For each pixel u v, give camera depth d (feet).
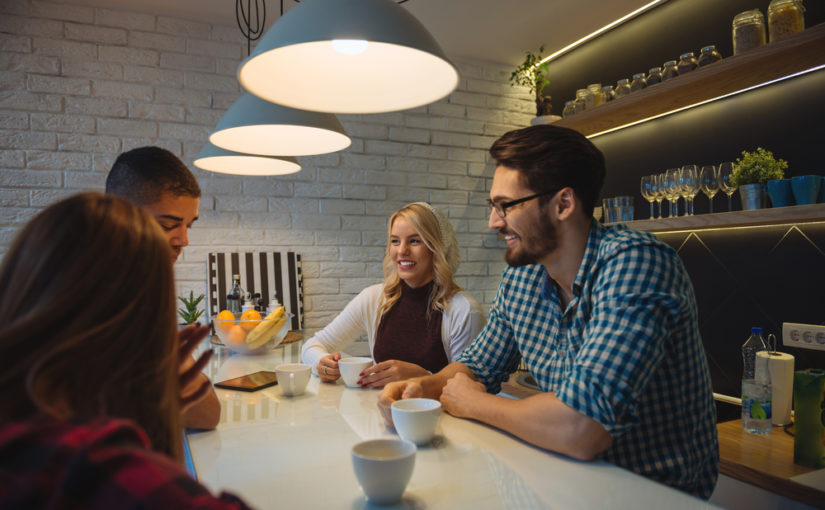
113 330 1.29
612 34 9.71
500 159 3.46
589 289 3.37
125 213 1.41
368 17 2.67
